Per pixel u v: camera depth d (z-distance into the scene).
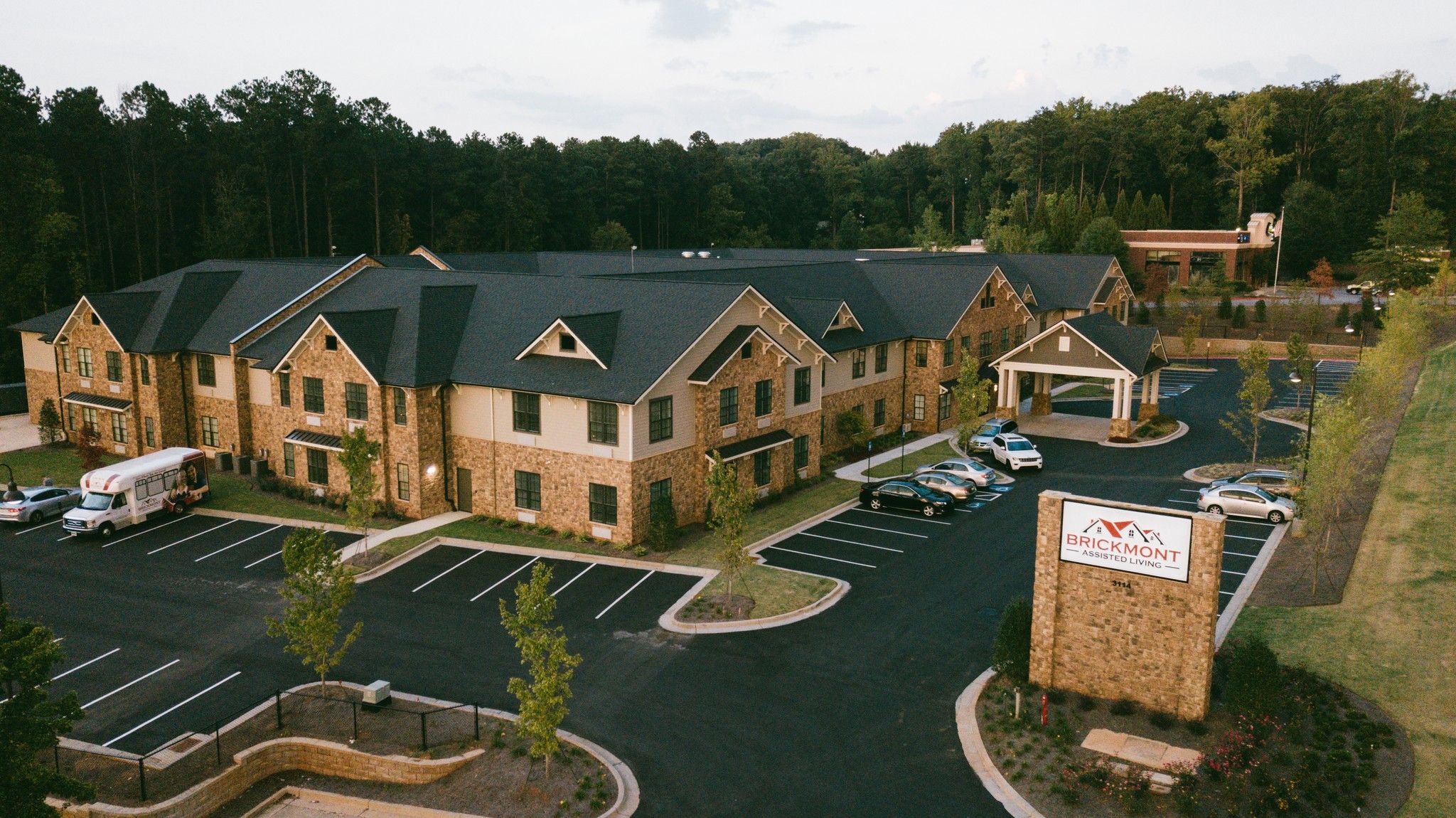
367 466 35.94
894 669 27.08
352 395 42.75
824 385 51.66
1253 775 20.88
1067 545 24.95
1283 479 41.78
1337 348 82.31
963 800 20.89
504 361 41.06
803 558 36.19
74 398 53.56
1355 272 122.44
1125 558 24.12
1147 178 144.50
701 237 134.62
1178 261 111.56
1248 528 38.94
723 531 31.34
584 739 23.59
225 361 49.44
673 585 33.72
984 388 50.00
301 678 27.08
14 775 16.36
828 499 44.34
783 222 156.50
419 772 22.34
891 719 24.36
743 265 62.72
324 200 96.12
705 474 40.31
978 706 24.86
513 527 40.34
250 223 87.38
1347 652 26.58
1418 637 26.86
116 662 28.12
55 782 16.92
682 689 26.09
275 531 40.28
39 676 17.06
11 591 33.56
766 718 24.47
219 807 21.73
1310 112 137.62
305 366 44.47
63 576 35.00
